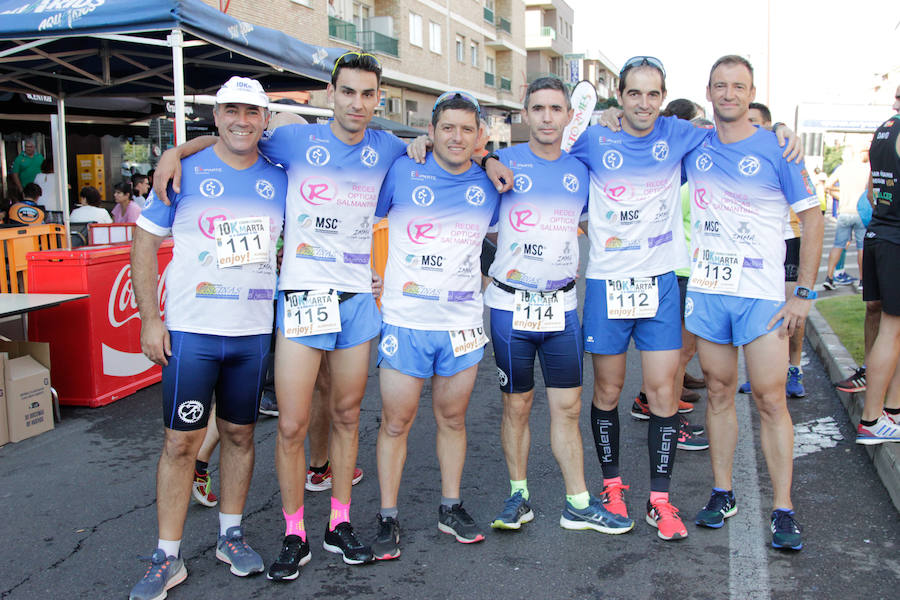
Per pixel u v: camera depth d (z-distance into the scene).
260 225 3.08
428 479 4.25
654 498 3.56
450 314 3.29
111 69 8.18
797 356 5.62
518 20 39.94
